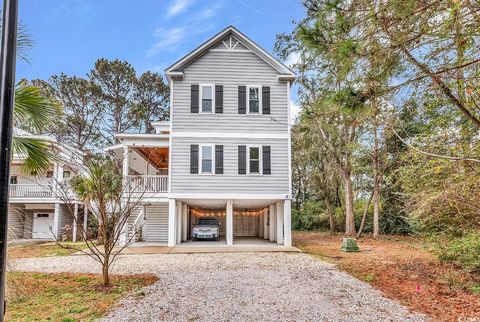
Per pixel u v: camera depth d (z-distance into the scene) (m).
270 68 16.64
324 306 5.95
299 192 31.28
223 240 19.75
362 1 3.26
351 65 3.59
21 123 6.16
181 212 17.92
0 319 2.24
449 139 6.21
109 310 5.73
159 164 22.03
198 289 7.24
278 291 7.05
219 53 16.55
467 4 2.90
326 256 12.38
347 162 20.05
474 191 6.33
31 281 8.12
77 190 10.59
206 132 16.09
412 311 5.65
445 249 8.61
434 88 3.84
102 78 30.61
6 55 2.43
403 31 3.29
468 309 5.74
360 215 22.70
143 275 8.86
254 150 16.20
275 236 18.72
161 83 32.50
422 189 7.89
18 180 21.05
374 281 7.98
